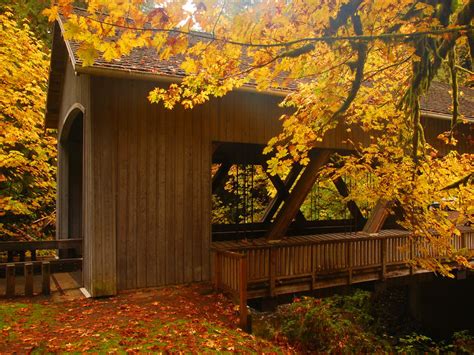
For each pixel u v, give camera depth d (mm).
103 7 3238
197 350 4840
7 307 6152
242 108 8633
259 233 11195
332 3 3832
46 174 12977
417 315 13359
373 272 9117
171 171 7910
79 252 9891
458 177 6359
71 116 9320
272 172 5367
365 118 6707
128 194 7520
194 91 5750
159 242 7758
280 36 4043
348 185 10695
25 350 4609
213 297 7160
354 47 4211
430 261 7582
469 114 11875
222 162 11164
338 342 7684
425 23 3715
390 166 6672
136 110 7637
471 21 4020
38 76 10625
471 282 11594
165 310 6336
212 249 8250
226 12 3721
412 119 6266
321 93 4949
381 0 3641
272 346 5629
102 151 7324
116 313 6145
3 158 10289
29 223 13828
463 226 10797
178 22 3449
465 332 10945
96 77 7340
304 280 8086
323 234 11242
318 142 9047
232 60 4242
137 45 3393
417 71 4828
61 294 7340
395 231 10781
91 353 4539
